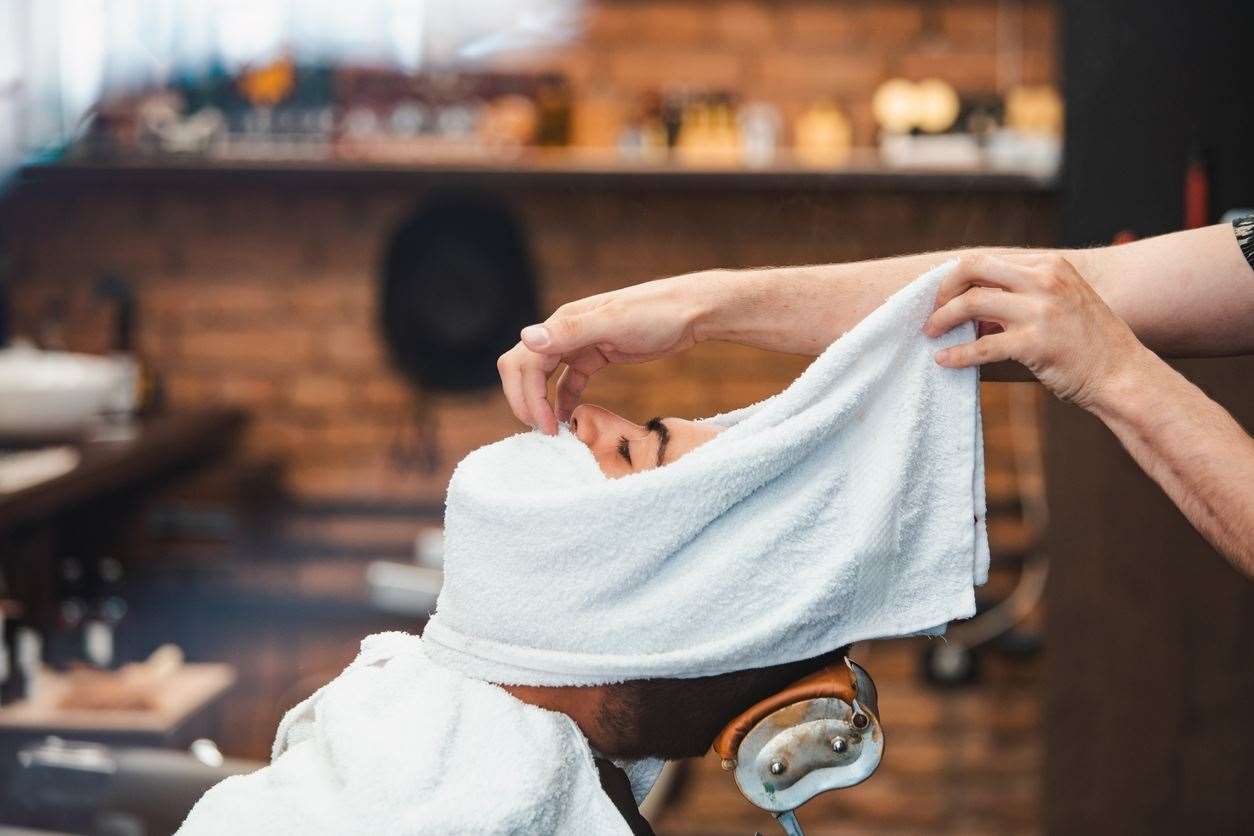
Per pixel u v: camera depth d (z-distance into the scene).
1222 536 0.97
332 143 3.06
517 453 1.00
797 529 0.93
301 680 3.21
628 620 0.91
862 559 0.94
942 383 0.99
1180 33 2.00
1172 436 0.97
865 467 0.96
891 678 3.28
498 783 0.89
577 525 0.91
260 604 3.25
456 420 3.29
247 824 0.90
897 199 3.23
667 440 1.04
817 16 3.17
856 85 3.19
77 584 2.68
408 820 0.88
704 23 3.17
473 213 3.23
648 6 3.16
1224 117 1.99
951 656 3.24
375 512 3.29
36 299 3.24
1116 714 2.16
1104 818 2.17
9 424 2.53
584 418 1.07
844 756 0.93
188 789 1.58
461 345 3.26
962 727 3.28
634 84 3.18
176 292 3.26
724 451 0.92
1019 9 3.14
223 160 2.99
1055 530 2.21
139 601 3.21
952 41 3.16
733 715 0.96
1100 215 2.07
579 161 3.02
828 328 1.11
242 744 3.26
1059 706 2.21
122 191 3.23
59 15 3.01
